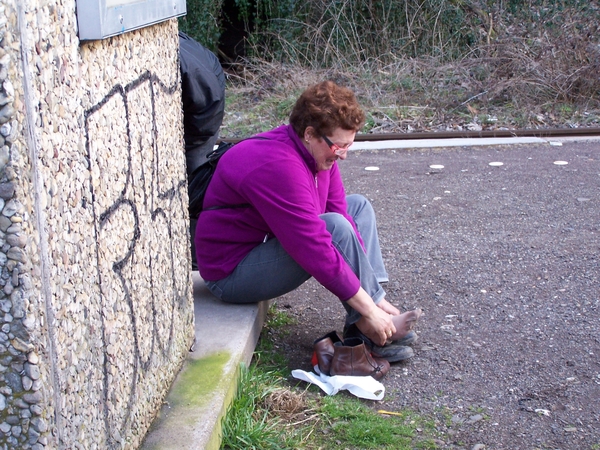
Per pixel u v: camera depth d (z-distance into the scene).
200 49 4.34
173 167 2.65
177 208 2.70
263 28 10.91
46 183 1.66
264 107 8.75
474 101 8.49
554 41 8.80
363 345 3.06
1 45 1.49
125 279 2.16
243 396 2.81
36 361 1.65
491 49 9.05
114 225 2.07
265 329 3.56
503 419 2.83
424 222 5.14
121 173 2.12
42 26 1.63
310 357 3.32
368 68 9.46
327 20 10.20
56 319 1.71
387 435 2.72
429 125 8.06
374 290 3.11
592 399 2.95
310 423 2.80
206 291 3.48
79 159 1.82
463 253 4.52
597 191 5.73
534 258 4.41
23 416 1.68
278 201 2.86
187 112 3.96
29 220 1.60
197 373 2.75
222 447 2.58
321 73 9.56
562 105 8.38
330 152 2.90
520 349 3.35
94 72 1.92
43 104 1.64
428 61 9.52
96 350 1.95
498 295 3.92
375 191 5.92
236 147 3.07
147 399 2.37
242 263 3.16
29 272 1.61
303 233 2.85
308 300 3.92
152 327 2.42
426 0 10.05
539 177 6.15
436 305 3.83
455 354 3.32
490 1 9.75
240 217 3.10
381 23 10.20
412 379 3.12
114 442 2.09
